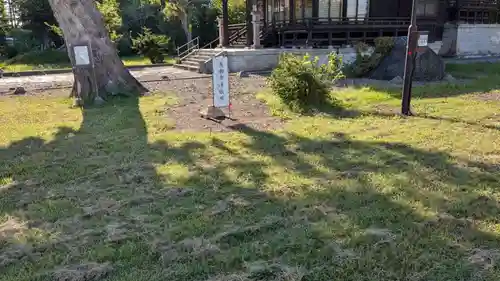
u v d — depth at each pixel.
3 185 4.89
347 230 3.62
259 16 18.23
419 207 4.05
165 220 3.88
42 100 10.93
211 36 33.25
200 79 14.88
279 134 6.96
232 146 6.29
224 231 3.64
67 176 5.13
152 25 34.62
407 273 3.00
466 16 23.70
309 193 4.44
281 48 18.09
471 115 8.17
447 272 3.01
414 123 7.62
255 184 4.73
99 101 10.27
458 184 4.64
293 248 3.36
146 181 4.90
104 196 4.48
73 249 3.38
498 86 11.94
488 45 23.52
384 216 3.89
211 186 4.71
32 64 25.12
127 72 11.55
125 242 3.48
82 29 10.50
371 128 7.32
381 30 19.16
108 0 21.84
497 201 4.18
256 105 9.66
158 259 3.23
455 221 3.75
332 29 18.31
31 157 5.96
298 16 18.70
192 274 3.04
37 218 3.99
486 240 3.44
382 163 5.40
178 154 5.93
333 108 9.01
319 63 17.11
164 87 12.87
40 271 3.11
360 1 18.81
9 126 7.92
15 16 34.62
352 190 4.48
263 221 3.82
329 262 3.15
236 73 16.17
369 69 15.55
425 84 12.58
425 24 20.62
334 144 6.35
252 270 3.04
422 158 5.57
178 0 29.14
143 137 6.90
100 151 6.18
